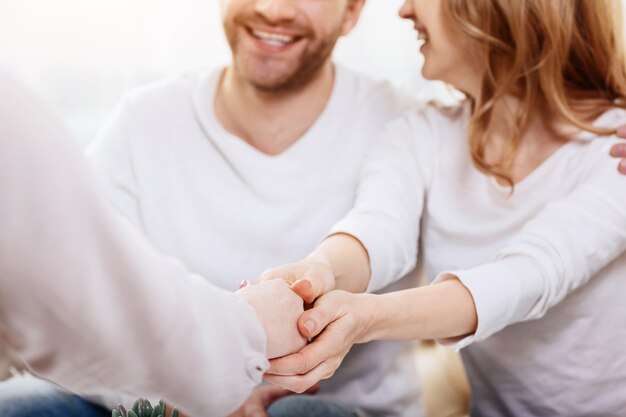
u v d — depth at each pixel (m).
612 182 1.11
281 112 1.40
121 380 0.66
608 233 1.08
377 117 1.46
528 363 1.25
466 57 1.26
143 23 2.08
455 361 1.69
